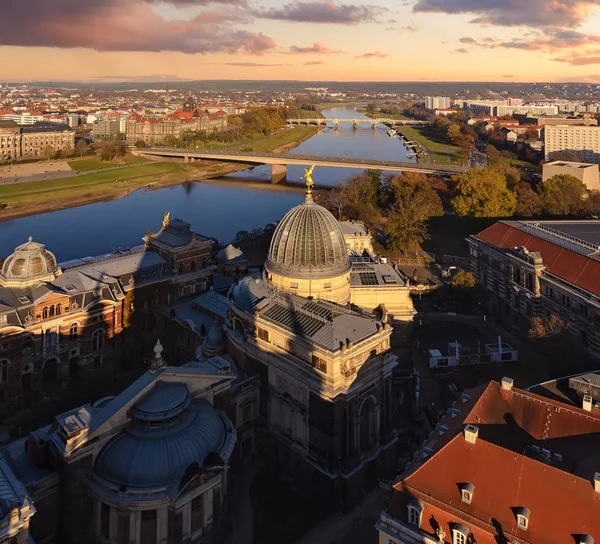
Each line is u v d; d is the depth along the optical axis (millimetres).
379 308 104812
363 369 91312
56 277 126625
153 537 73812
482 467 64500
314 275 102188
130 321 136375
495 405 78062
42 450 76188
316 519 86562
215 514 77938
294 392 94312
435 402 117188
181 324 132750
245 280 113000
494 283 170000
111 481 73750
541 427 75312
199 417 81875
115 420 76438
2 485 65938
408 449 103750
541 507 59750
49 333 120250
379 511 89000
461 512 62469
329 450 88812
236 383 98562
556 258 149125
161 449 75438
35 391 118750
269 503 89688
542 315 148875
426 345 143500
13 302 115750
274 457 99812
